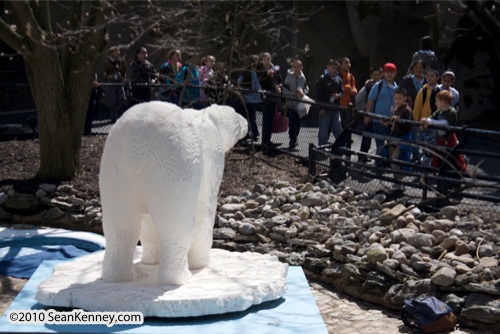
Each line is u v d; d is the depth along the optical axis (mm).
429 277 7328
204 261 6645
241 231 8969
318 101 12492
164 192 5832
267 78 13414
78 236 9242
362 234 8414
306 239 8641
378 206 9508
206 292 5914
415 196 9805
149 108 5871
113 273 6141
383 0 19375
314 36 21266
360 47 20406
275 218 9172
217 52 16547
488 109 18547
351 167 10656
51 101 11016
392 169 9828
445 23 18047
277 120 13195
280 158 12781
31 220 10422
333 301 7629
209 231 6590
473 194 9117
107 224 6066
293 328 5719
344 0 20953
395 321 7027
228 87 9883
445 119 9883
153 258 6699
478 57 18422
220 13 15016
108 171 5902
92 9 11125
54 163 11133
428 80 10898
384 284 7477
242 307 5949
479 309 6703
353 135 13617
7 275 8148
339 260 8109
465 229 8344
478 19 15438
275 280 6367
